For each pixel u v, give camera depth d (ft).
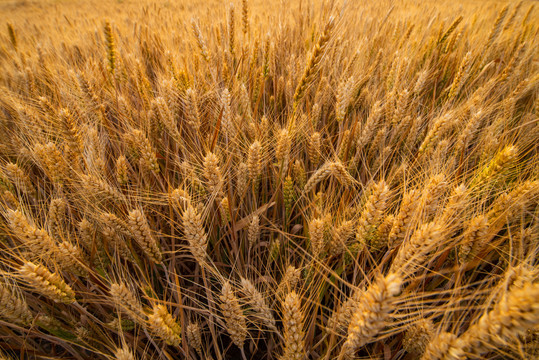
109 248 1.62
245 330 1.36
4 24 6.59
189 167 1.74
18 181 1.70
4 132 2.27
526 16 3.43
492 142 1.78
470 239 1.31
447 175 1.56
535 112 2.05
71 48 3.78
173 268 1.67
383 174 1.79
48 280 1.27
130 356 1.18
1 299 1.24
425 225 1.19
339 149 2.07
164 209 1.93
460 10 5.71
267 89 2.76
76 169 1.68
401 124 2.05
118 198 1.66
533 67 3.01
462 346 1.01
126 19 5.91
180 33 3.65
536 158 1.70
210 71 2.25
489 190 1.55
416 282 1.38
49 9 10.94
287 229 1.90
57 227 1.54
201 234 1.38
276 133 2.01
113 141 2.10
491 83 2.27
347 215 1.67
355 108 2.56
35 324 1.35
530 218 1.59
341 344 1.44
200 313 1.62
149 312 1.46
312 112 2.18
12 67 3.26
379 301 1.00
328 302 1.66
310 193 1.99
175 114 2.12
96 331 1.50
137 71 2.33
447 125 1.74
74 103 2.05
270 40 2.36
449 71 2.91
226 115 1.84
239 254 1.84
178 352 1.56
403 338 1.41
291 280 1.41
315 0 4.24
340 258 1.68
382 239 1.49
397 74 2.29
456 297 1.34
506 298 0.96
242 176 1.78
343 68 2.64
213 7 5.38
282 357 1.30
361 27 3.81
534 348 1.18
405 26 3.84
